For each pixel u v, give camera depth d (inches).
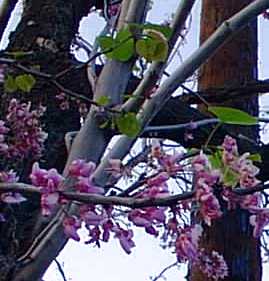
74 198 53.7
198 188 54.1
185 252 56.8
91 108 70.9
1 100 94.9
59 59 103.7
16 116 82.0
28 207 78.2
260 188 56.1
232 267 156.8
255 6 74.1
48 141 95.0
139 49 60.6
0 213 72.4
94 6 118.1
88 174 55.7
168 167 58.8
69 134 79.2
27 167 82.3
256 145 113.6
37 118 86.0
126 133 64.7
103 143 70.8
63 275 94.7
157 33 60.2
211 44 74.2
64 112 98.7
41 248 63.9
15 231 76.3
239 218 156.9
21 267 64.6
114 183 67.1
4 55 70.2
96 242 55.1
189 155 62.0
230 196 56.5
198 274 142.3
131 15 73.3
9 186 54.4
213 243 156.3
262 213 57.9
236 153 58.3
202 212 54.1
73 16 112.7
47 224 66.7
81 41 115.3
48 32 106.5
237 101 156.4
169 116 110.9
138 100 69.2
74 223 54.6
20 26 108.0
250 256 159.2
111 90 71.8
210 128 107.4
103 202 53.8
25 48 104.3
